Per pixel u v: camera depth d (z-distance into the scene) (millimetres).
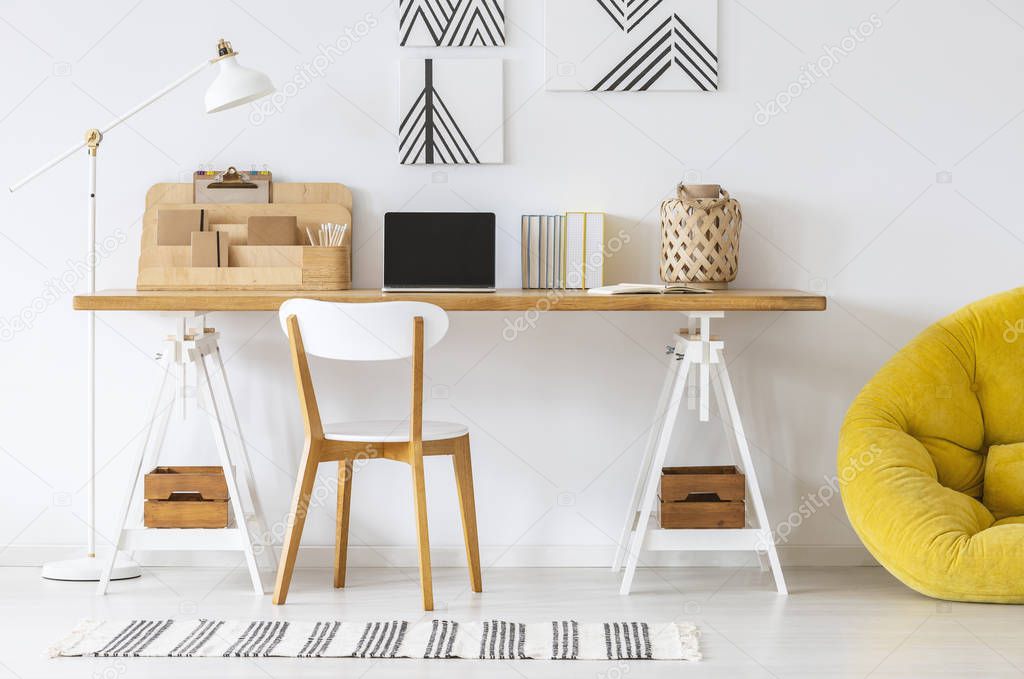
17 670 2057
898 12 2959
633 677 2035
